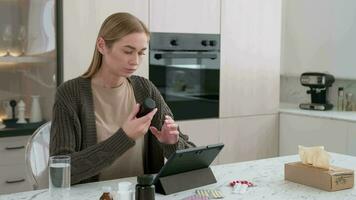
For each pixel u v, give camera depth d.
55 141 1.70
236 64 3.77
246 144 3.90
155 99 1.97
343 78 3.82
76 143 1.76
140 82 1.97
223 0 3.63
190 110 3.57
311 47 4.05
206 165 1.67
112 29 1.68
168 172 1.55
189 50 3.50
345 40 3.76
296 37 4.18
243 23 3.76
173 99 3.47
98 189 1.57
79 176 1.60
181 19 3.44
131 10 3.20
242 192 1.54
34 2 3.02
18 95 3.13
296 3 4.14
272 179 1.72
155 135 1.81
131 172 1.88
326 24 3.90
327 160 1.62
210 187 1.61
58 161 1.37
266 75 3.96
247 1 3.77
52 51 2.99
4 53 3.08
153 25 3.31
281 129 4.04
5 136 2.86
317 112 3.83
